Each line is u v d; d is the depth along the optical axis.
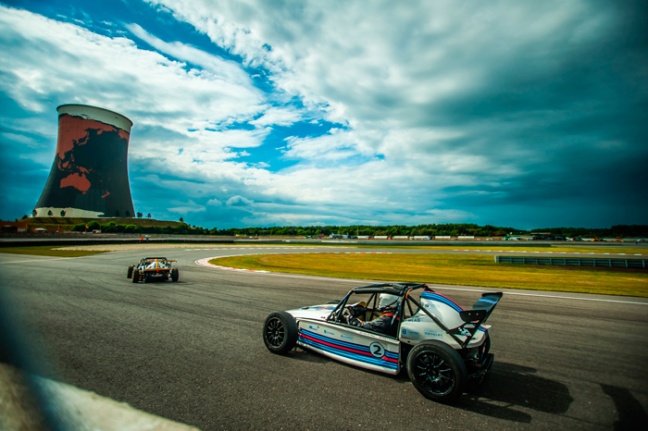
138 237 66.19
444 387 3.78
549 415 3.51
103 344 5.48
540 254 36.34
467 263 25.64
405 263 25.64
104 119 102.56
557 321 7.62
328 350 4.90
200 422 3.16
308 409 3.49
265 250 43.25
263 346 5.58
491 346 5.84
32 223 79.44
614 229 104.06
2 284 11.62
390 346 4.32
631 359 5.23
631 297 10.96
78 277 14.09
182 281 13.91
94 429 2.90
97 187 99.44
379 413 3.45
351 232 115.56
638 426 3.30
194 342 5.72
